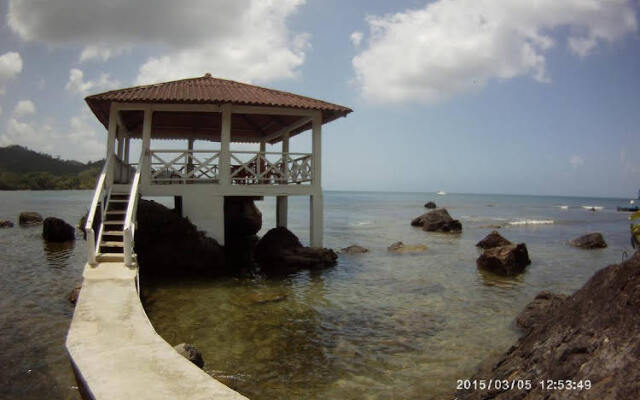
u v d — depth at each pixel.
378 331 7.88
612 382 3.10
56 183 140.75
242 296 10.05
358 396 5.48
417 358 6.68
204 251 12.62
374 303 9.75
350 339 7.44
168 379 3.84
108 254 9.19
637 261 3.82
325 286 11.30
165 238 12.39
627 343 3.30
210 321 8.18
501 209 69.88
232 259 15.12
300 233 25.80
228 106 13.16
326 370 6.20
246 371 6.10
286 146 17.56
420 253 17.45
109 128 12.34
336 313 8.92
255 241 20.67
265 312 8.85
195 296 9.96
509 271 13.45
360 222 36.06
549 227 33.47
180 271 12.47
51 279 11.43
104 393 3.54
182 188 12.87
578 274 13.69
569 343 3.84
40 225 25.95
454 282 12.12
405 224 33.72
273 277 12.27
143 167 12.64
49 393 5.31
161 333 7.48
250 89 15.21
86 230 8.70
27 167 172.25
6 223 24.66
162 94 12.85
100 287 7.12
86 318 5.59
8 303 9.06
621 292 3.75
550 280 12.63
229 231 21.67
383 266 14.41
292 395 5.47
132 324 5.38
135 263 8.82
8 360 6.23
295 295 10.28
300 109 13.83
